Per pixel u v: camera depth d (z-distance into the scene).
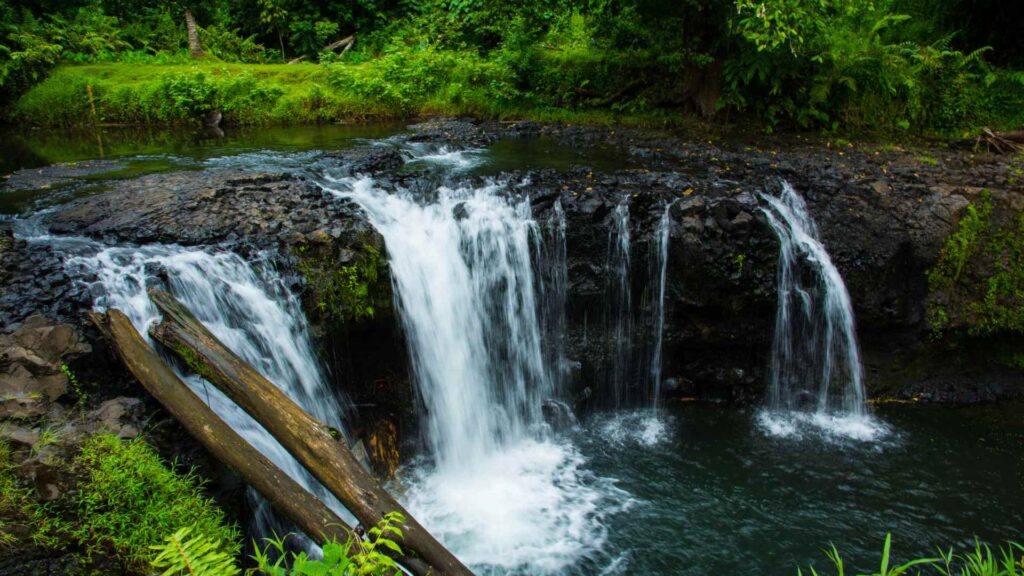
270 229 5.52
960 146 9.51
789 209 7.04
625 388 6.77
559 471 5.73
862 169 8.20
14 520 3.09
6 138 10.26
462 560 4.67
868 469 5.68
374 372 5.80
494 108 11.13
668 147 9.20
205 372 3.89
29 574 3.01
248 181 6.75
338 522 3.47
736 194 6.81
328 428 3.72
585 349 6.62
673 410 6.72
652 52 10.66
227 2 17.19
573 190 6.80
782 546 4.79
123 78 12.05
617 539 4.88
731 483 5.51
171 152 8.76
